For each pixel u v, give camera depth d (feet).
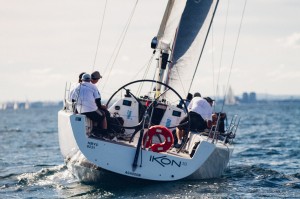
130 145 86.28
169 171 86.43
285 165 134.21
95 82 96.94
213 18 116.98
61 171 113.70
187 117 97.55
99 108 93.20
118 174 85.20
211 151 87.86
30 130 334.24
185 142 94.32
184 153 95.91
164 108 102.47
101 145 85.25
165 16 110.73
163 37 110.63
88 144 85.25
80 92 91.40
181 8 110.52
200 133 99.04
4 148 196.44
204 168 90.33
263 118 507.30
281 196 89.35
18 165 136.46
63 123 95.66
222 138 107.34
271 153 163.84
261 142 207.82
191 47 116.98
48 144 213.25
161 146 85.81
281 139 222.89
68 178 103.24
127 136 99.40
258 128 319.27
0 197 88.28
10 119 635.25
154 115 102.68
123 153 85.30
